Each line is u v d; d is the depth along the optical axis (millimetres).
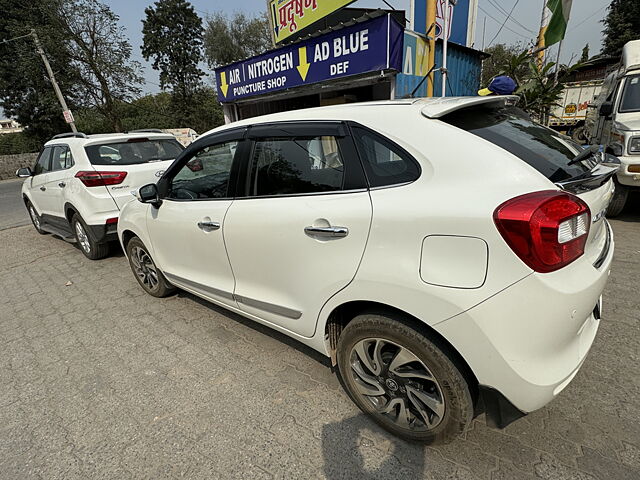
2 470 1868
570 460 1671
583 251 1496
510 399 1467
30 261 5223
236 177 2299
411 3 6691
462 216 1378
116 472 1812
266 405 2168
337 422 2004
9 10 22438
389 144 1658
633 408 1926
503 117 1921
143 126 33969
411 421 1805
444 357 1536
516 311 1341
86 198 4402
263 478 1720
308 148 1942
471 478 1627
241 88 8562
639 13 25047
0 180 18328
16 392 2459
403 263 1523
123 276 4371
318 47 6312
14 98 24828
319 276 1845
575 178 1523
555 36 7121
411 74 6363
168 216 2842
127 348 2869
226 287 2555
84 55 21438
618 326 2619
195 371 2529
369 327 1733
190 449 1909
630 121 4793
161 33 34125
